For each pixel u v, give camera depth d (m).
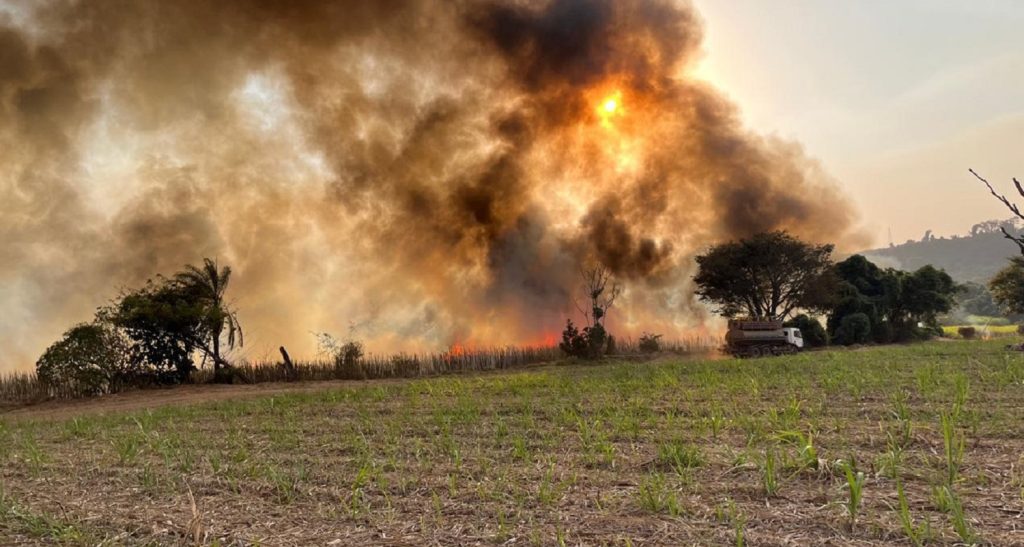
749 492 5.12
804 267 35.94
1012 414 7.66
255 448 8.49
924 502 4.64
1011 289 45.41
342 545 4.50
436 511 5.18
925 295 39.94
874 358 17.73
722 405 9.65
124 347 24.12
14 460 8.57
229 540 4.73
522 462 6.75
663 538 4.24
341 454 7.88
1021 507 4.43
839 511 4.54
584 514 4.85
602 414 9.55
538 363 29.91
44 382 22.05
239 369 25.80
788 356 22.84
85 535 4.94
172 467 7.46
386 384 20.48
